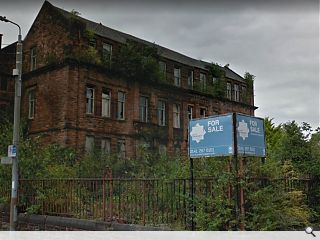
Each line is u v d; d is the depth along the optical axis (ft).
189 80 116.57
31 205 41.78
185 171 35.22
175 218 31.01
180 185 31.24
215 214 28.22
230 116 28.78
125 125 92.68
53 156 57.16
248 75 139.23
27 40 94.02
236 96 133.69
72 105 82.23
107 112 90.43
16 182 41.88
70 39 84.74
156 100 102.17
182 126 108.88
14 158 42.50
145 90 99.25
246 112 134.51
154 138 98.99
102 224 33.47
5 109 93.50
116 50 94.68
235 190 27.55
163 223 31.45
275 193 29.07
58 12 87.71
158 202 32.09
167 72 108.06
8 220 44.21
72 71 83.46
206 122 30.17
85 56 85.81
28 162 46.11
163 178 33.30
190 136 31.01
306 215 31.42
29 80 91.09
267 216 27.43
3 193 46.62
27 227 40.52
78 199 37.60
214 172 29.71
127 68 93.45
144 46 99.09
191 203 29.68
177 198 31.17
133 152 92.84
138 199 33.09
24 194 43.32
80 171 55.62
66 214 38.14
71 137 80.53
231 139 28.43
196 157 30.40
